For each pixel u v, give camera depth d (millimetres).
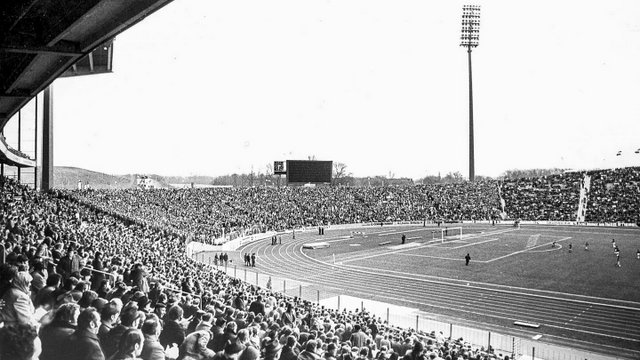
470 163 126688
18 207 35500
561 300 35438
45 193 55656
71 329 5918
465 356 18969
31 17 16906
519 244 67750
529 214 100938
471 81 125625
